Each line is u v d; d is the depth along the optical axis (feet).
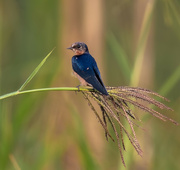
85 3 44.37
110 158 38.60
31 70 44.50
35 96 32.24
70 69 43.19
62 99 40.52
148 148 38.78
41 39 46.03
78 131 30.58
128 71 30.71
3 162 29.66
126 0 41.78
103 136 41.52
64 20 44.70
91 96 21.36
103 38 45.29
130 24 45.03
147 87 43.55
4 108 31.71
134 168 37.37
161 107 20.92
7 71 43.65
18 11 48.75
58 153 36.11
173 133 40.81
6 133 30.12
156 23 56.80
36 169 33.81
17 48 48.06
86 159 29.89
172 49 57.52
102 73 45.34
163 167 38.29
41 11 46.14
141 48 30.25
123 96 21.01
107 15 48.57
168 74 57.00
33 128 39.37
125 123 27.09
